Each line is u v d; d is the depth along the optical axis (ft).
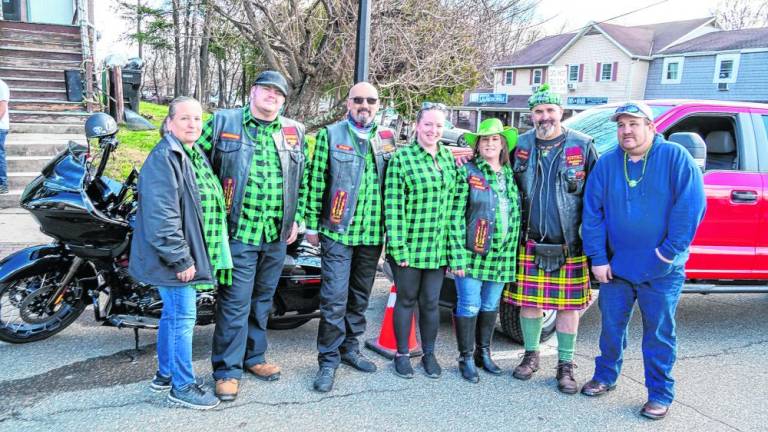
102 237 12.16
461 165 12.45
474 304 12.66
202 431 10.19
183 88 85.46
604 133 15.83
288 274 13.70
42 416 10.42
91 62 35.99
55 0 49.98
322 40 35.45
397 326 12.69
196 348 13.73
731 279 15.92
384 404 11.46
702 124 16.70
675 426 11.09
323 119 37.63
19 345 13.32
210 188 10.67
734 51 92.32
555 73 58.39
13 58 35.86
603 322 12.03
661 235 10.95
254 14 35.32
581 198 12.14
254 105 11.16
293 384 12.12
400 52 33.14
